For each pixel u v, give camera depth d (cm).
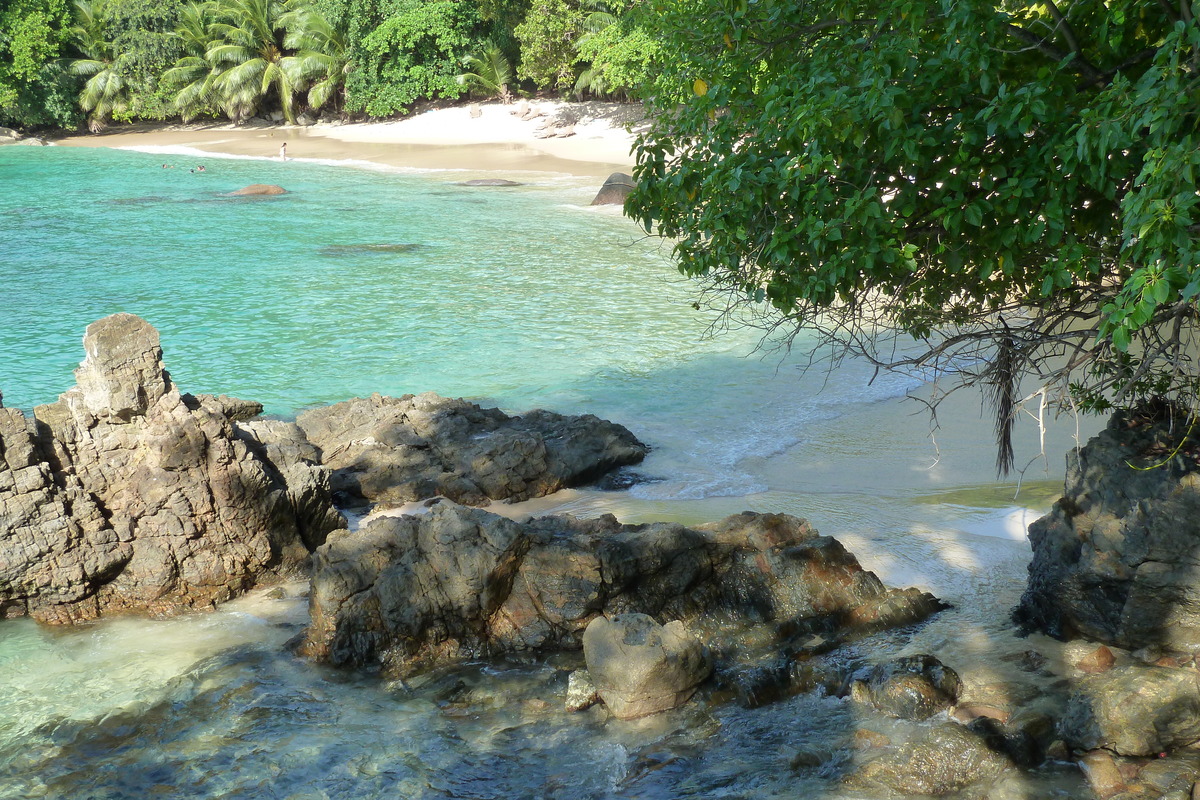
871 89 638
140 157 6197
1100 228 661
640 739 730
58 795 690
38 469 948
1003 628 834
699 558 891
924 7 653
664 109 892
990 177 654
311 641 872
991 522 1070
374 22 6488
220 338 2072
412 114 6625
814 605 876
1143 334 703
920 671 740
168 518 979
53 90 7281
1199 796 590
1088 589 769
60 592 945
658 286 2539
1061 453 1271
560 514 1014
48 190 4625
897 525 1074
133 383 997
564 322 2180
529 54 5738
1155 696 641
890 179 737
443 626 855
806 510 1137
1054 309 743
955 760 653
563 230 3391
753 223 746
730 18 798
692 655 766
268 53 7269
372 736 750
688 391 1683
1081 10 659
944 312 806
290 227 3528
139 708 795
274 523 1041
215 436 1005
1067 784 634
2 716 786
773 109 711
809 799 643
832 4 769
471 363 1878
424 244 3161
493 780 694
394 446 1316
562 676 817
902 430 1435
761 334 2045
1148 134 594
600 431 1376
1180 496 718
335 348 1989
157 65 7300
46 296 2470
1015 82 672
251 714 782
